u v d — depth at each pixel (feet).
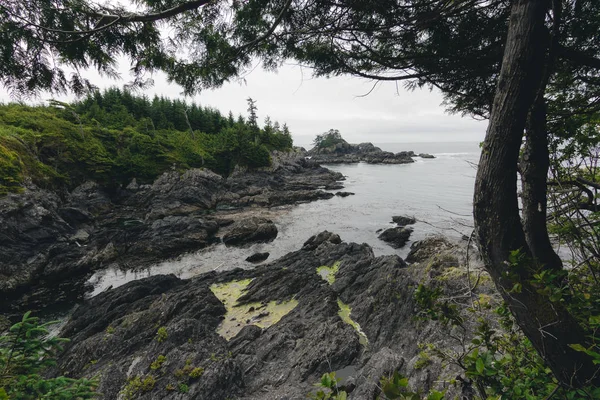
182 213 152.35
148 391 31.17
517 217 7.57
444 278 35.70
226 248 103.14
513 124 7.23
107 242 97.30
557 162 10.39
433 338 33.35
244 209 160.45
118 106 233.55
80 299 71.00
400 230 100.27
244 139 228.22
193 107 278.05
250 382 34.37
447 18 11.46
